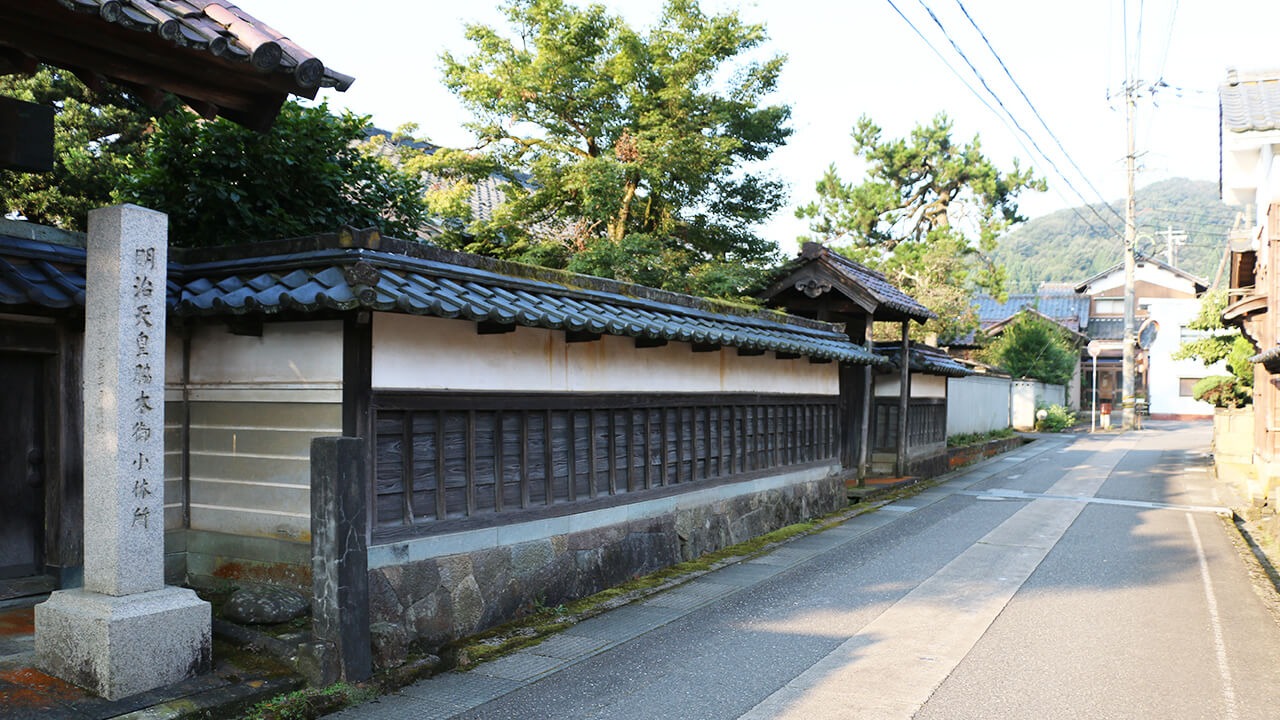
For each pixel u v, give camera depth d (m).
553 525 7.77
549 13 17.20
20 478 6.33
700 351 10.19
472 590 6.83
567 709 5.33
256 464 6.52
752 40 17.91
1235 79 16.20
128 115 12.26
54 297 5.68
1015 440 29.28
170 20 4.16
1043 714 5.29
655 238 16.61
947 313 29.66
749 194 18.52
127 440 4.91
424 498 6.48
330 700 5.15
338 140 9.12
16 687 4.77
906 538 11.67
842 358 13.01
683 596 8.27
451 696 5.51
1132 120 37.16
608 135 17.67
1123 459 24.56
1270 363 11.84
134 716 4.50
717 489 10.70
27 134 5.04
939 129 34.25
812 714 5.29
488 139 18.08
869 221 34.22
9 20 4.06
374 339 5.98
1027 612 7.77
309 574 6.23
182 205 8.29
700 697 5.56
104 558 4.93
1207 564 10.00
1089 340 49.97
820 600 8.18
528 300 7.02
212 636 5.68
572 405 8.04
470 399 6.83
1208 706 5.44
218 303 5.84
